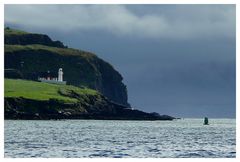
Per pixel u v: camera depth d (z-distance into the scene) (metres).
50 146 196.88
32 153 168.62
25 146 194.50
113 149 187.88
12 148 184.88
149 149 189.88
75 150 181.88
